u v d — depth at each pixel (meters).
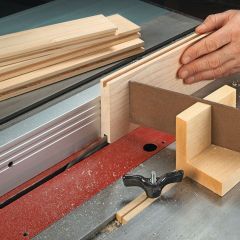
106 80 0.91
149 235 0.72
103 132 0.97
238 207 0.77
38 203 0.81
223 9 1.74
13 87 0.95
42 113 0.91
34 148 0.87
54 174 0.89
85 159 0.92
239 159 0.83
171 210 0.76
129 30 1.11
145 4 1.40
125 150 0.94
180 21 1.29
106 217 0.77
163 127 0.93
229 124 0.82
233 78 1.16
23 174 0.86
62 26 1.07
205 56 1.08
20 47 0.97
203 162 0.83
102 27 1.07
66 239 0.73
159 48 1.15
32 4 1.68
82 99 0.95
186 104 0.86
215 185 0.79
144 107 0.93
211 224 0.73
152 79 0.99
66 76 1.02
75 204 0.81
